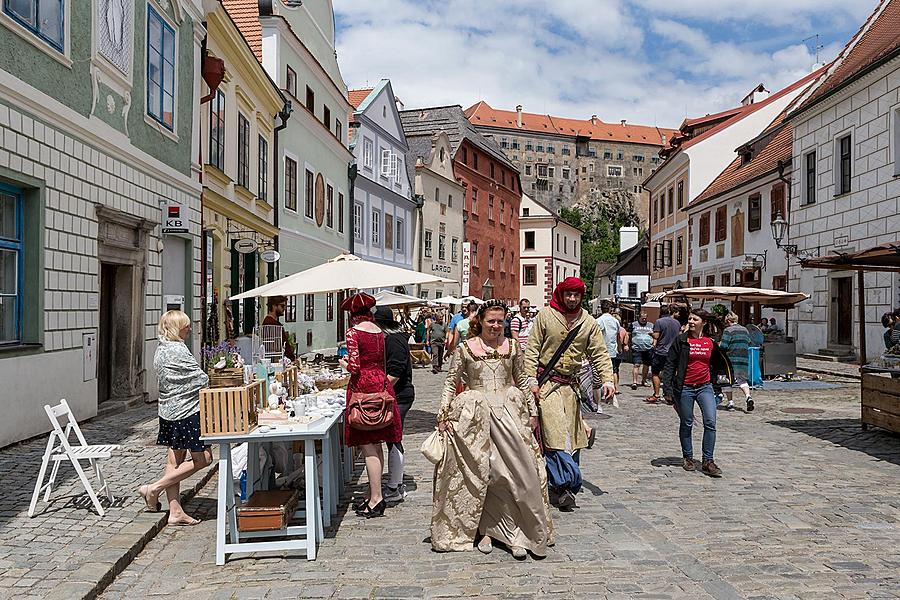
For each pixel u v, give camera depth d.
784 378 19.03
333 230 29.72
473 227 52.47
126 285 12.01
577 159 142.25
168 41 13.51
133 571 5.27
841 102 23.64
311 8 26.86
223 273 17.55
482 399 5.62
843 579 4.89
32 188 8.93
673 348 8.33
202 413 5.57
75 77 9.89
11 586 4.67
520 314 17.80
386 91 36.72
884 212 21.44
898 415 10.12
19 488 6.96
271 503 5.88
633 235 71.25
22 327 8.98
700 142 39.59
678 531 6.01
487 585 4.86
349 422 6.59
